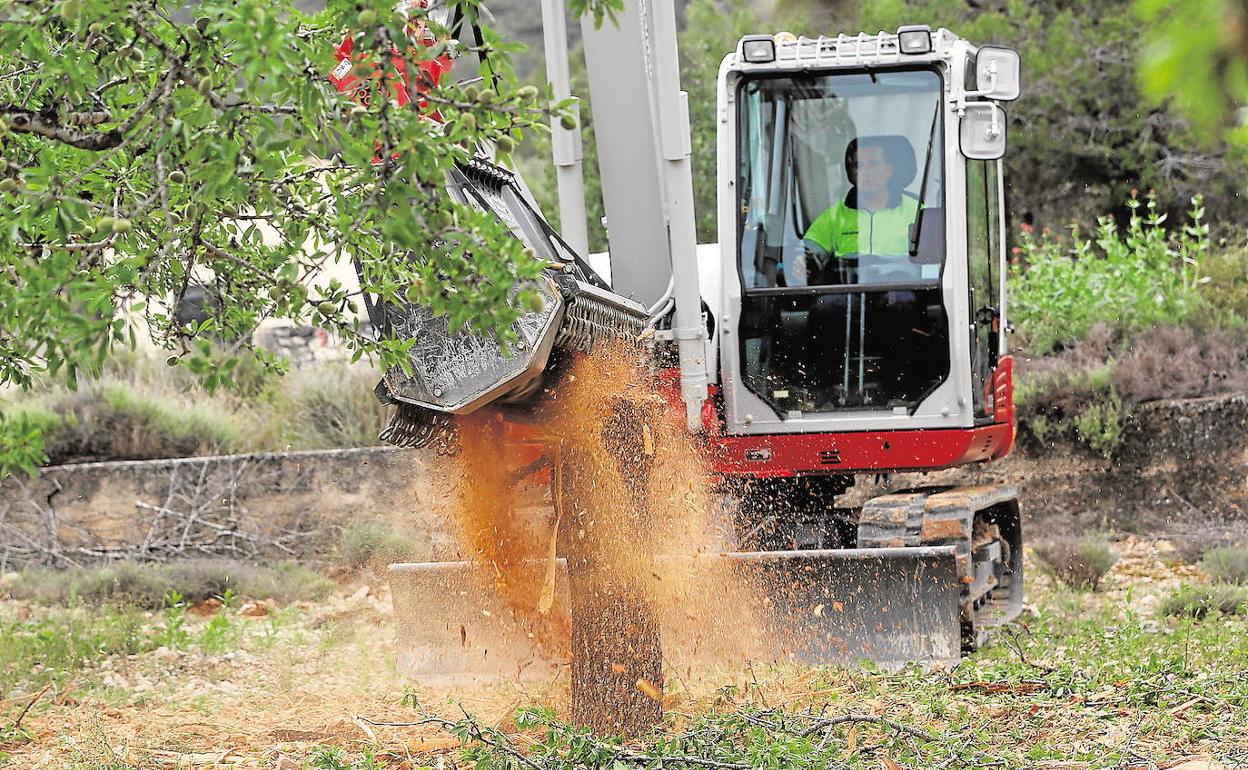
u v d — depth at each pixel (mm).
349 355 24500
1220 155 29828
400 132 5543
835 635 11414
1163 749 8594
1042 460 21828
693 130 29125
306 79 5383
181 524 20016
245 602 17750
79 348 5211
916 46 12086
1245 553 17453
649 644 9438
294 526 20031
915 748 8234
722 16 30719
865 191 12461
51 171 5246
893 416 12414
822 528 13125
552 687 11180
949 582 11297
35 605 17188
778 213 12594
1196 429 21094
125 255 6047
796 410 12539
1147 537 20469
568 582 10109
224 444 22406
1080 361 23406
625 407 9312
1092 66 30547
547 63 11680
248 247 6898
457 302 5980
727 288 12578
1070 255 29500
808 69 12430
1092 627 12969
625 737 9273
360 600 17672
